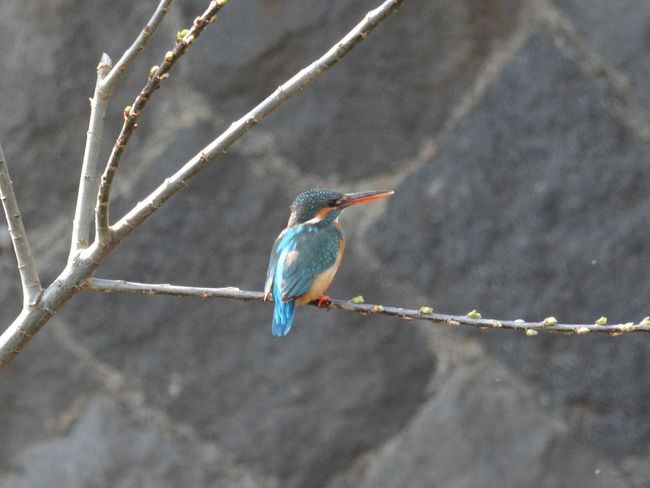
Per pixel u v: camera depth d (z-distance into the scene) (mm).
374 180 9047
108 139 9023
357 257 8977
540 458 8953
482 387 9031
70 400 9164
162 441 9141
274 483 9133
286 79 9008
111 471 9070
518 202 8891
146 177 8977
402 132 9008
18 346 5539
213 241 9016
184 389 9125
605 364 8867
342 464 9109
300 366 9078
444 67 8969
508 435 8992
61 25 9031
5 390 9156
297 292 7547
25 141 9047
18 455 9148
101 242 5477
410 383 9070
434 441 9047
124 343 9094
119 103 9016
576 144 8836
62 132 9070
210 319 9094
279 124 9031
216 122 9008
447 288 8969
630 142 8812
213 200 9016
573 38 8836
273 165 9055
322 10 8977
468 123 8961
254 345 9102
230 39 8961
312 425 9086
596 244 8820
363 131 9023
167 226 9016
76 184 9070
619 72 8812
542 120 8859
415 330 9055
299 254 7703
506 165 8906
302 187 9047
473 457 9000
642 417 8836
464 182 8945
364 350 9070
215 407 9133
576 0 8812
